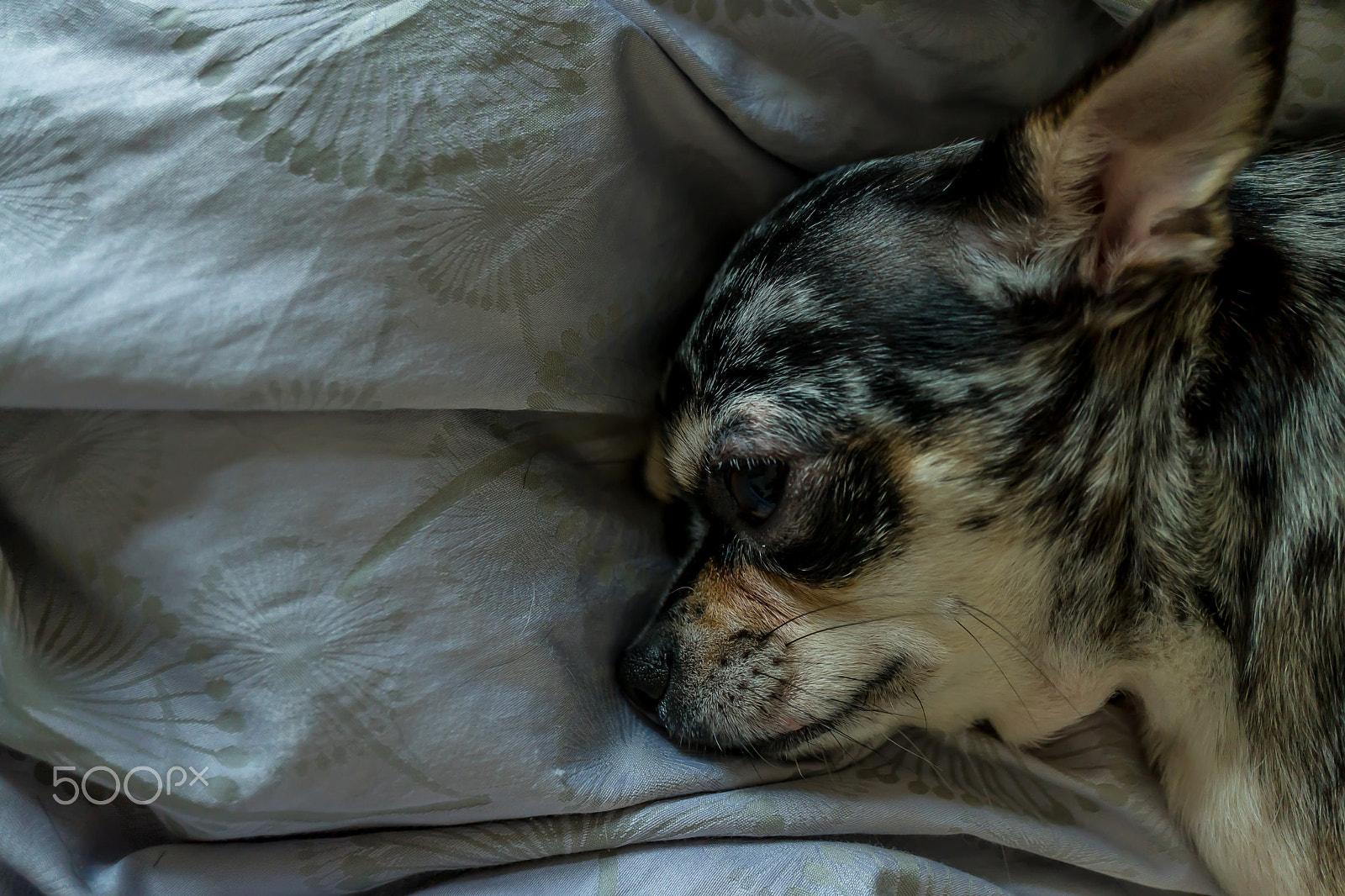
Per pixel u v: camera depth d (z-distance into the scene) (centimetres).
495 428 36
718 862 35
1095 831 38
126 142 34
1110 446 36
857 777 37
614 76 37
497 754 35
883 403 35
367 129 34
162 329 33
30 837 34
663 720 37
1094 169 35
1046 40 39
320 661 34
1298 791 36
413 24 35
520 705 35
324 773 34
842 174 38
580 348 37
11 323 33
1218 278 37
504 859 35
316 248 34
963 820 36
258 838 35
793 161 40
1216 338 37
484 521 36
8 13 34
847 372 36
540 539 36
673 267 39
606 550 38
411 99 35
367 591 34
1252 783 37
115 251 33
